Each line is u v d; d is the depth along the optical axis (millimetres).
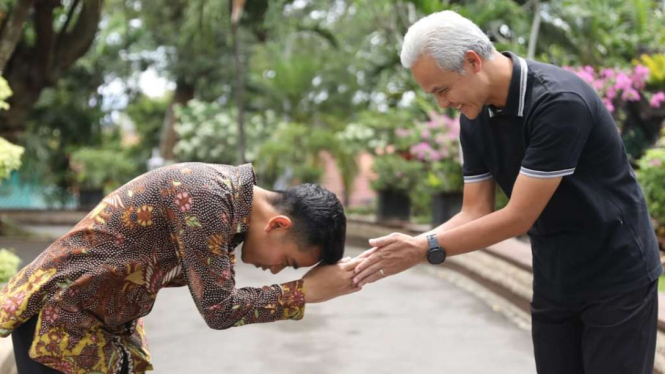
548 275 2338
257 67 18688
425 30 2127
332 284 2086
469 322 5430
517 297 5906
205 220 1886
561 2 9773
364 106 19531
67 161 17438
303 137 15492
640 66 7723
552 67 2166
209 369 4137
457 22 2125
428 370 4145
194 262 1898
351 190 15984
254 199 2004
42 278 1949
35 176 16547
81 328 1974
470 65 2125
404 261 2256
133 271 1954
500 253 6391
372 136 11688
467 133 2422
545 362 2436
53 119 16719
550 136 2061
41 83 11289
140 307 2029
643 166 6367
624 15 10328
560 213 2207
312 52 19484
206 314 1927
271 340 4820
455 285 7133
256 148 16188
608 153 2152
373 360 4348
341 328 5191
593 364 2268
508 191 2365
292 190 2035
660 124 8383
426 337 4934
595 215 2158
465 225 2238
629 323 2195
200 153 16281
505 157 2281
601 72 7812
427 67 2139
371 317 5578
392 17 10836
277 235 1987
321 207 1990
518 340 4863
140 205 1932
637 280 2191
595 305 2238
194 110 16750
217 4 13211
